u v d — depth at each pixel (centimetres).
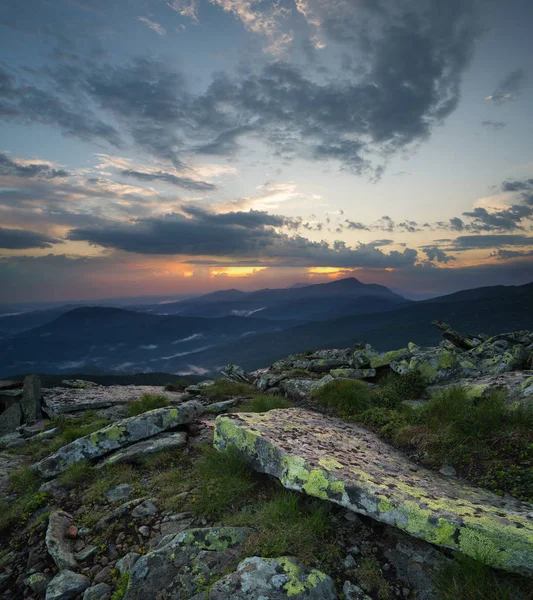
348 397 1044
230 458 675
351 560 443
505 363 1208
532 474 530
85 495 704
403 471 597
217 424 752
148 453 837
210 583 416
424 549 442
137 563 459
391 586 403
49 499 722
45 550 564
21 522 663
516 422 665
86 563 524
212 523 555
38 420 1450
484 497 508
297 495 575
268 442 638
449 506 456
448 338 1845
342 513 525
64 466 819
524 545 369
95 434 866
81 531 593
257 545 470
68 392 1716
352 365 1450
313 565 436
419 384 1091
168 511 602
